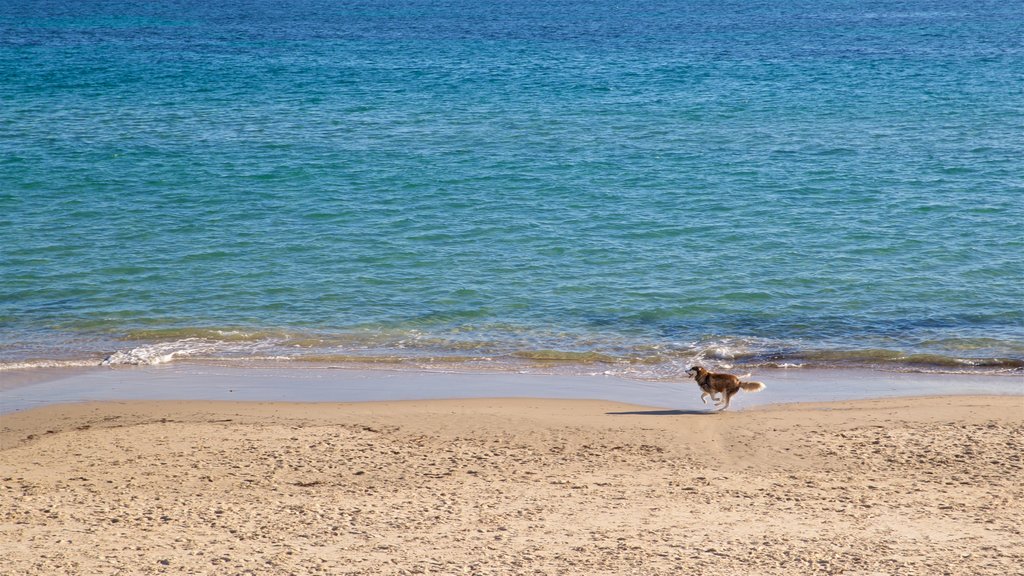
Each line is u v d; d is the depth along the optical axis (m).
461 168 59.69
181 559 16.69
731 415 26.86
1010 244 44.19
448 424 26.17
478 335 35.00
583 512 19.50
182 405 28.09
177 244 45.12
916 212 49.44
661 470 22.53
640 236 46.34
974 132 68.81
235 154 63.16
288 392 29.53
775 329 35.12
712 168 59.34
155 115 77.06
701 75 99.31
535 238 46.12
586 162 61.22
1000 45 124.19
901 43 128.75
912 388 29.42
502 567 16.41
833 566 16.41
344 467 22.75
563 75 99.88
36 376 30.91
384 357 32.97
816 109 79.19
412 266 42.31
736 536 17.97
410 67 106.81
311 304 38.00
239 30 153.88
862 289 38.94
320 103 83.31
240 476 22.08
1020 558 16.78
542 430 25.66
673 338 34.50
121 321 36.19
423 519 19.03
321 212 50.47
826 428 25.41
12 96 85.38
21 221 48.38
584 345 33.97
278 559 16.73
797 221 48.28
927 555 16.94
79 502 20.16
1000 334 34.25
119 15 183.75
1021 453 23.23
